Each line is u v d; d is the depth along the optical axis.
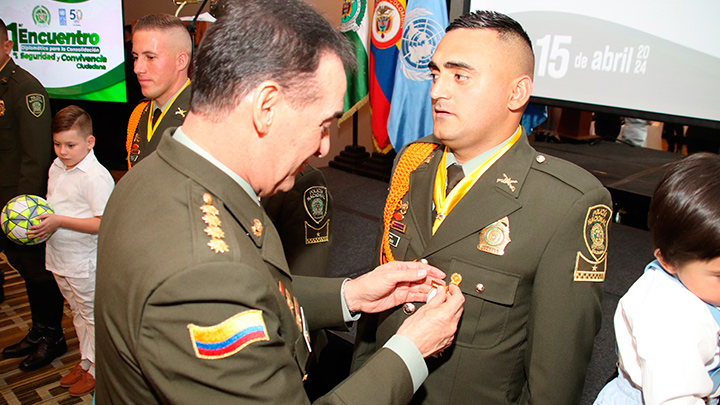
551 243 0.88
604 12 2.46
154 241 0.61
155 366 0.58
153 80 1.72
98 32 4.00
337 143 4.77
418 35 2.51
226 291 0.58
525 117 2.90
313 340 1.46
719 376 0.83
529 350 0.92
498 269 0.91
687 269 0.78
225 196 0.69
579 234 0.87
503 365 0.93
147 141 1.86
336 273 2.45
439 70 0.92
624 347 0.88
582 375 0.90
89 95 4.14
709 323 0.78
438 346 0.82
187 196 0.66
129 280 0.60
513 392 0.97
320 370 1.80
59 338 2.23
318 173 1.49
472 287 0.92
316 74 0.67
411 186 1.08
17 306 2.64
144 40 1.68
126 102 4.16
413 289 0.99
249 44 0.64
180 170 0.67
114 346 0.64
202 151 0.69
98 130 4.65
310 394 1.78
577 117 4.35
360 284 1.00
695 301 0.79
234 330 0.58
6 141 2.31
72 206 1.89
